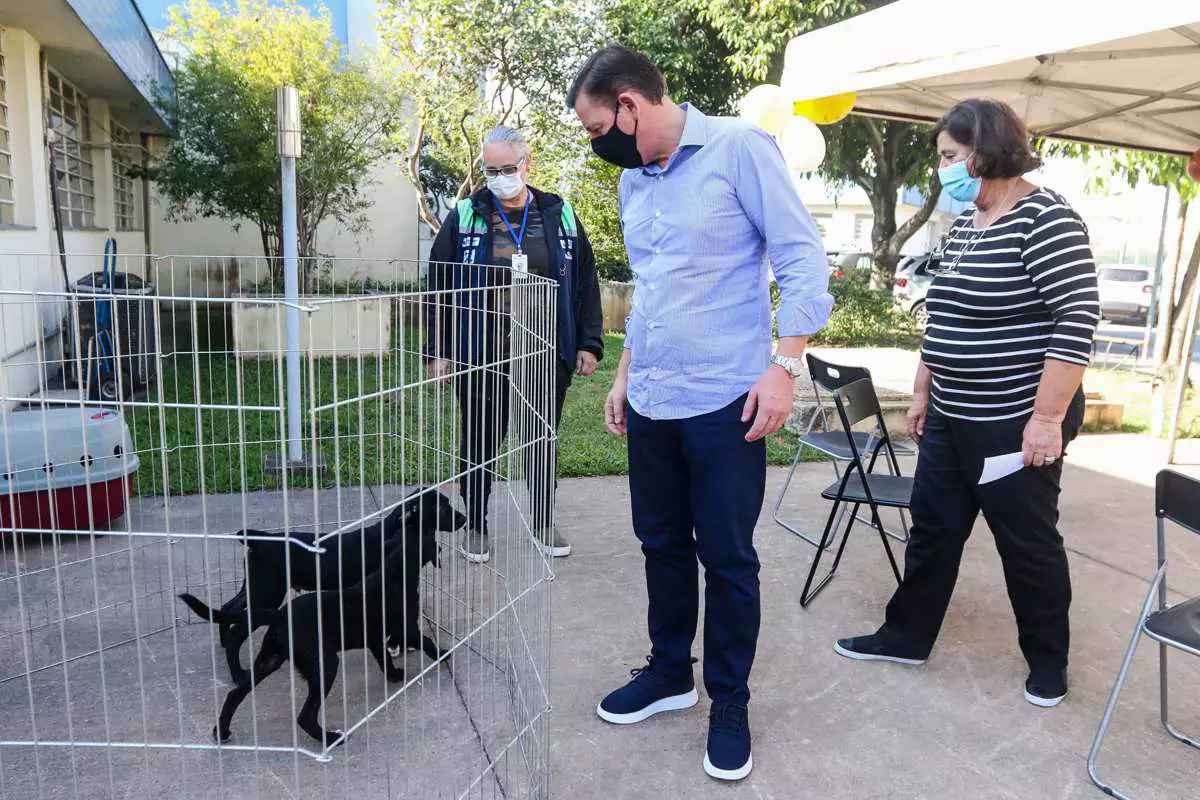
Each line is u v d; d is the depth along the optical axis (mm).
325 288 7309
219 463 4527
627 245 2289
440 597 2928
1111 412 6824
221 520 3807
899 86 4430
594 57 2080
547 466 2600
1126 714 2525
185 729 2301
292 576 2539
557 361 3486
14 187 6965
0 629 2818
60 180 8453
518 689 2320
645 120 2051
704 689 2639
